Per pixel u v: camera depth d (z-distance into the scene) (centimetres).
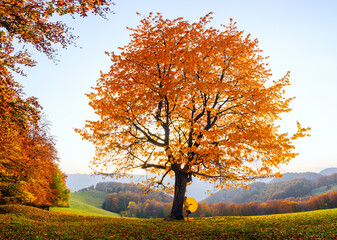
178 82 1418
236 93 1484
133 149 1789
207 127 1720
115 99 1606
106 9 664
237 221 1540
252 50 1666
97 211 7294
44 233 1099
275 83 1576
